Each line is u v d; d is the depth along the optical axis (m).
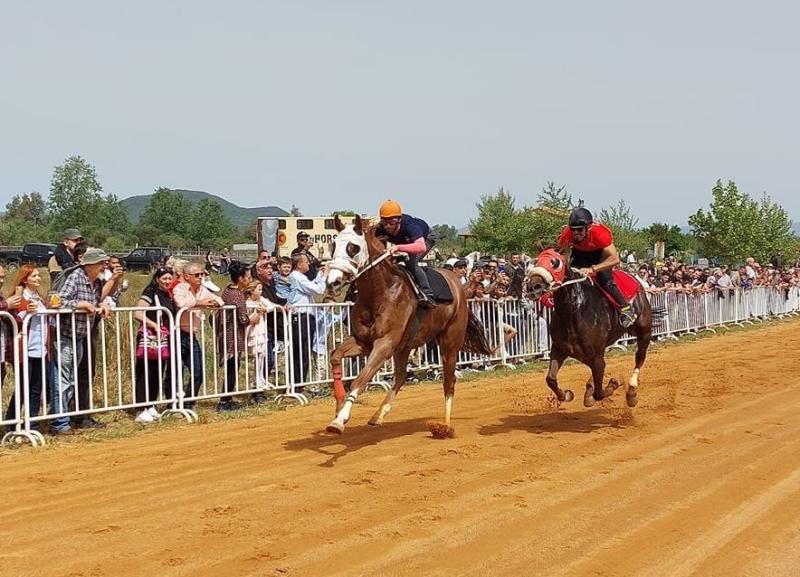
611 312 9.20
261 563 4.92
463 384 13.64
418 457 7.81
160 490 6.62
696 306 23.94
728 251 46.69
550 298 9.06
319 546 5.23
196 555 5.05
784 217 48.94
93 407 9.35
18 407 8.55
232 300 10.86
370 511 6.00
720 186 47.34
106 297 10.24
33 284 9.08
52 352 9.02
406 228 8.12
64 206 103.38
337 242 7.54
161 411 10.36
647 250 50.09
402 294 7.80
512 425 9.63
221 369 11.37
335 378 7.63
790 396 11.55
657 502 6.25
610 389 9.64
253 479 6.97
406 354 9.06
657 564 4.95
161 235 105.06
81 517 5.87
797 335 22.62
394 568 4.85
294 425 9.70
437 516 5.86
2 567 4.86
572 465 7.48
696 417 9.98
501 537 5.42
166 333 10.27
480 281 15.53
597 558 5.04
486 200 51.09
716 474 7.11
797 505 6.18
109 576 4.71
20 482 6.93
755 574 4.81
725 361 16.22
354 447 8.34
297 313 11.80
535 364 16.28
